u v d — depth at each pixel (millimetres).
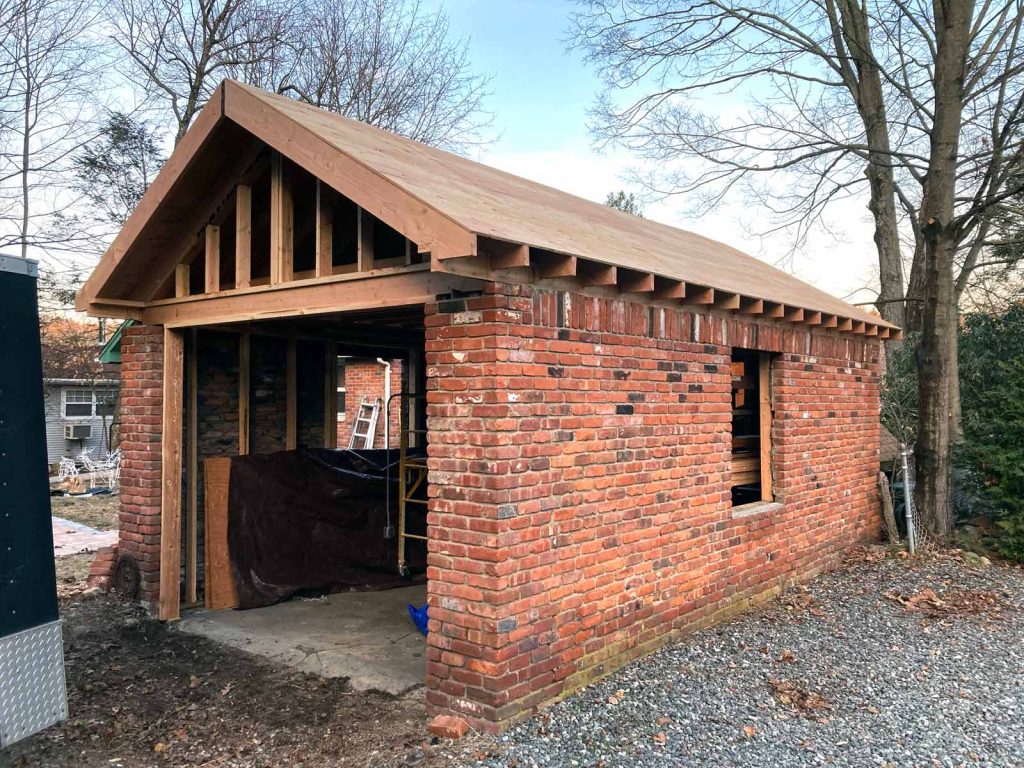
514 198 5770
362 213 4844
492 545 4121
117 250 5914
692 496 5941
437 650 4340
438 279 4406
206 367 7254
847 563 8422
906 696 4758
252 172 5645
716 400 6262
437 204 3865
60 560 9141
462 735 4078
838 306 8961
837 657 5457
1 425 3281
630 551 5234
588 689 4742
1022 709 4578
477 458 4207
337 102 19953
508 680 4172
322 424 8398
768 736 4145
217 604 6875
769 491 7449
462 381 4289
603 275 4516
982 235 13992
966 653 5582
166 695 4910
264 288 5426
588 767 3740
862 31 13617
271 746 4156
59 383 23406
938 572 7965
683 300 5676
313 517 7609
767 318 6988
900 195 14781
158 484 6539
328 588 7500
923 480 9469
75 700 4812
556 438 4559
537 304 4441
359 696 4844
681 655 5414
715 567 6219
